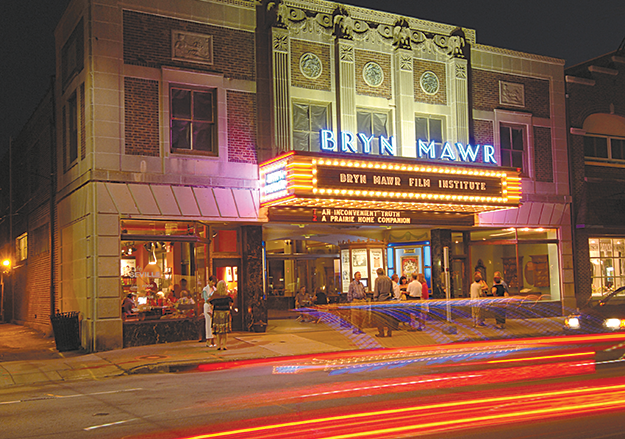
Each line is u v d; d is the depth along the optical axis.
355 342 16.75
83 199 17.36
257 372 12.20
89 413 8.46
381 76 21.03
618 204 25.84
